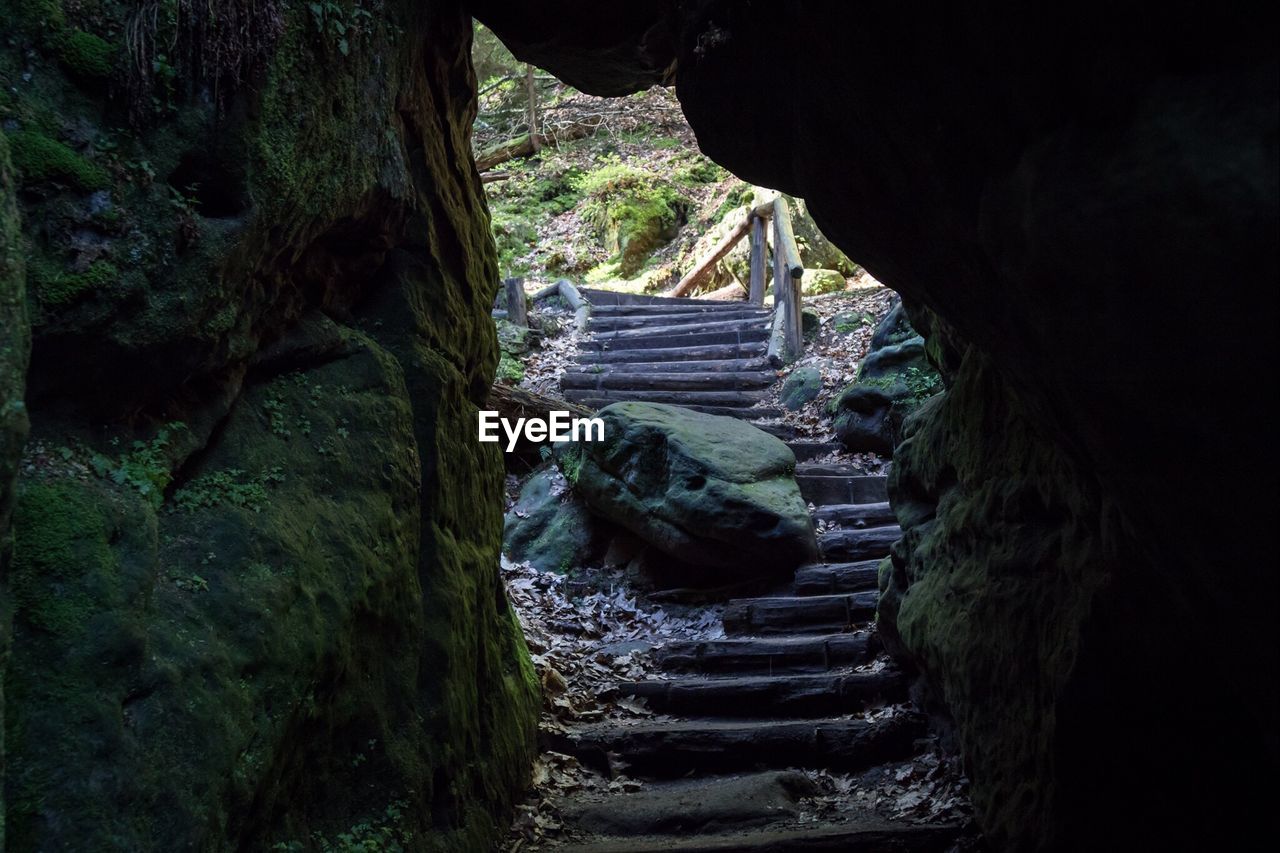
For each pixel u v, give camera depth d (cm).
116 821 199
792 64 281
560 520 733
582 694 542
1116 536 271
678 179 1500
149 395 249
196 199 251
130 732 211
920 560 477
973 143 214
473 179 480
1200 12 155
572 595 679
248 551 263
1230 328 158
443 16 425
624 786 470
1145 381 180
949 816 416
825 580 629
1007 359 259
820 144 286
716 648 580
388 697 324
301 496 296
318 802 287
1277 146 146
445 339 404
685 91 344
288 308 317
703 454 673
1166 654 276
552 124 1631
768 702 531
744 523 642
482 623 419
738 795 443
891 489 538
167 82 243
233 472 279
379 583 312
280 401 312
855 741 484
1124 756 298
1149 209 163
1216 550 189
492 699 421
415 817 316
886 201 271
